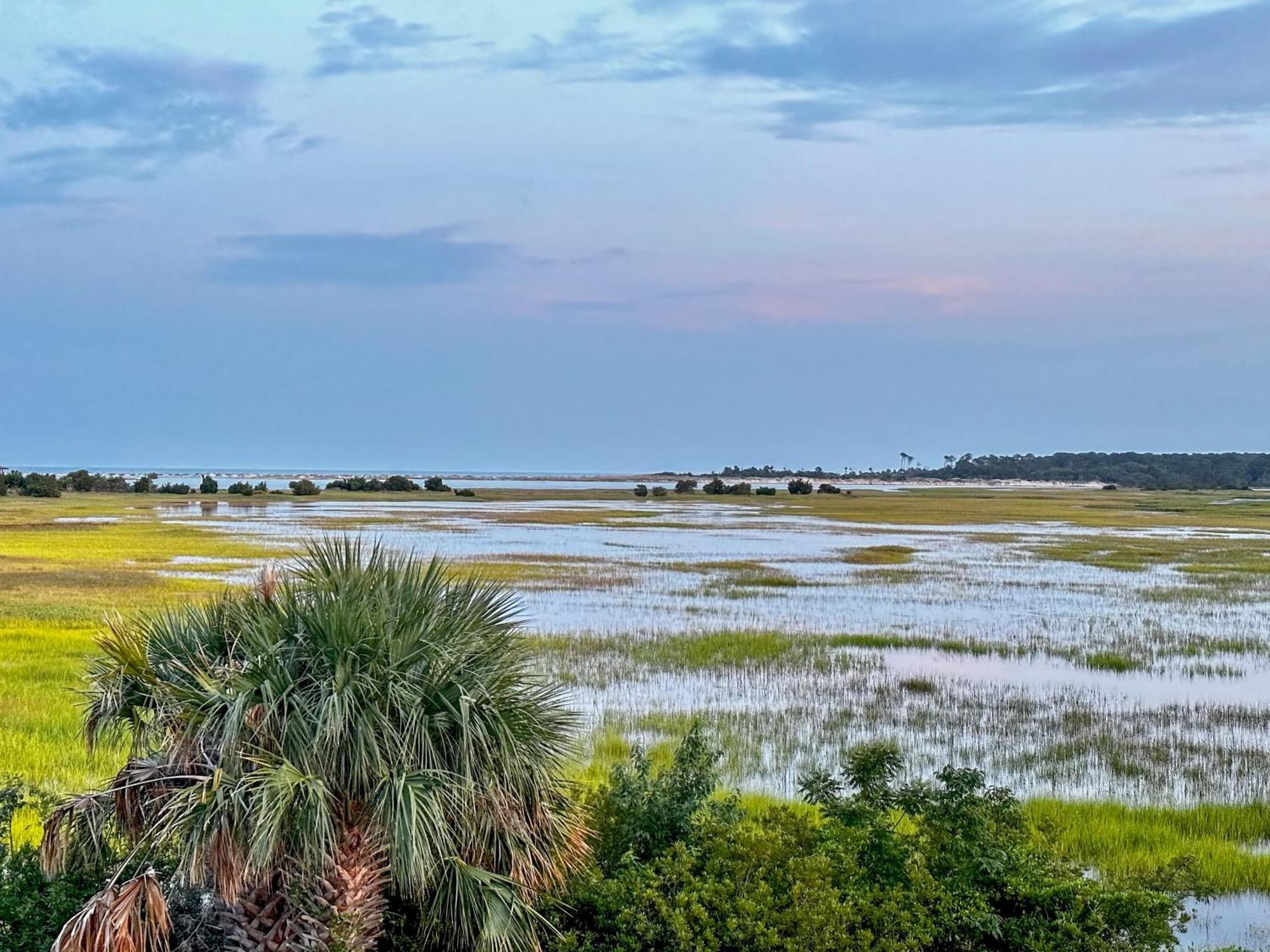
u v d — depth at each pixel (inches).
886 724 723.4
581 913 297.1
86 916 228.7
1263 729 724.7
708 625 1173.7
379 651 257.3
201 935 276.2
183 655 277.0
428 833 244.4
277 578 289.6
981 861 305.9
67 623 1033.5
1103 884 336.2
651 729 687.1
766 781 581.9
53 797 347.3
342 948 247.1
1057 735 701.9
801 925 273.1
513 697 276.4
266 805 231.1
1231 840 497.4
